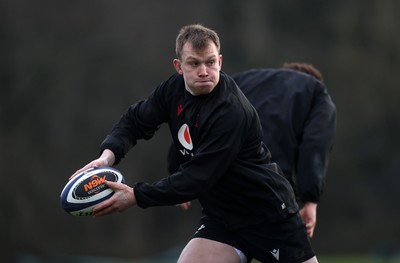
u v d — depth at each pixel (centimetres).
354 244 12875
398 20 12725
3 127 9775
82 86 10131
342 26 12538
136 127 2106
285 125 2427
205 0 11512
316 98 2488
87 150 10050
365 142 12762
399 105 12675
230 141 1867
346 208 13088
